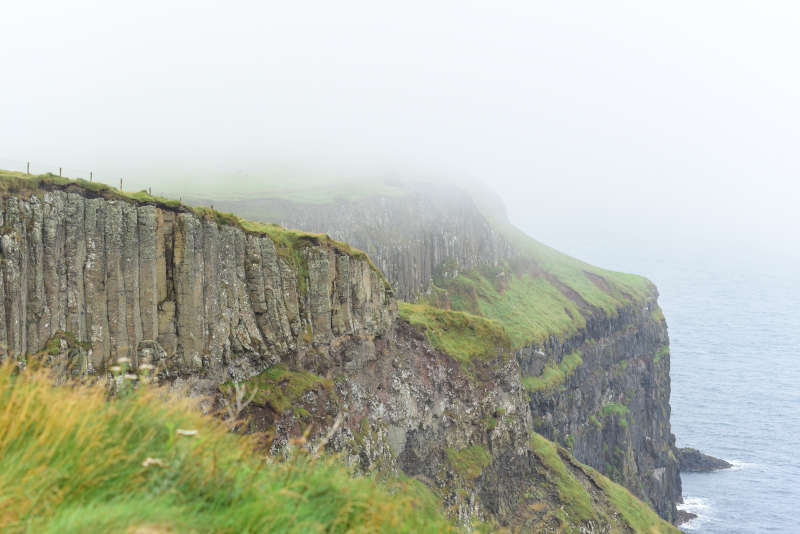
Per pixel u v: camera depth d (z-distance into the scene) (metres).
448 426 119.56
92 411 15.67
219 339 77.00
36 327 56.75
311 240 98.00
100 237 63.00
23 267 55.34
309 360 91.94
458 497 112.88
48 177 59.94
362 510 15.30
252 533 13.02
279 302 88.06
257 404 77.81
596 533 136.75
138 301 66.69
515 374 142.50
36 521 11.80
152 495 13.27
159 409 17.00
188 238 72.12
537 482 141.88
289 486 14.94
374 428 100.31
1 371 16.95
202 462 14.92
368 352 105.94
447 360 124.75
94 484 13.53
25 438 14.47
